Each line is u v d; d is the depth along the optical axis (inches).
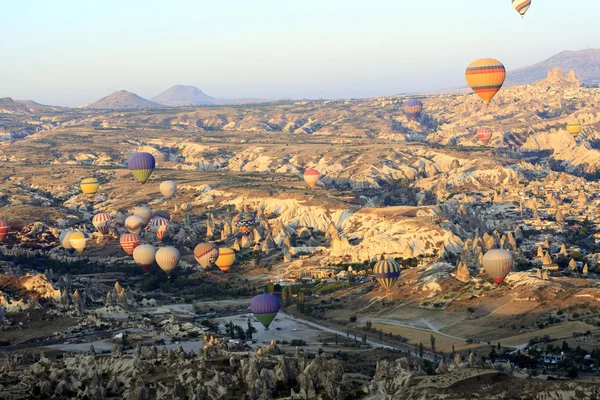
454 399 5861.2
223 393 6875.0
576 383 5782.5
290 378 7012.8
